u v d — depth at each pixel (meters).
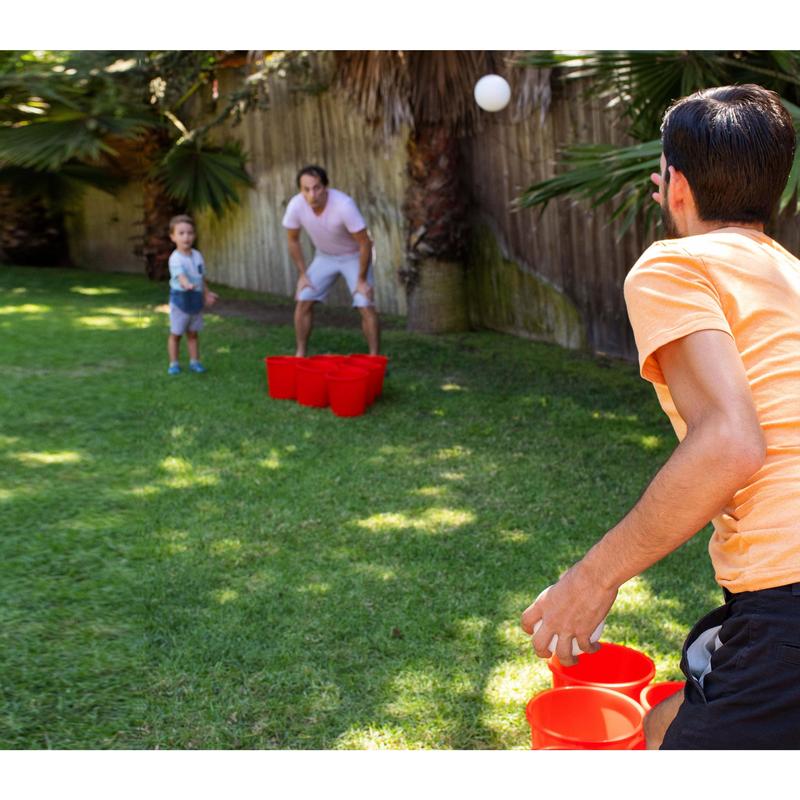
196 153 11.50
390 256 9.70
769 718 1.38
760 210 1.60
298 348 7.03
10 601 3.11
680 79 4.52
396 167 9.38
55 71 11.19
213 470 4.61
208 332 8.57
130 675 2.66
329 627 2.96
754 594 1.40
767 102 1.60
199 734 2.38
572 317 7.66
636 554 1.41
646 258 1.51
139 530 3.79
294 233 6.74
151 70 11.28
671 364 1.41
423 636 2.91
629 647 2.62
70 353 7.52
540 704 2.14
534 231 7.88
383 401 6.00
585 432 5.20
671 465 1.33
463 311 8.55
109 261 14.12
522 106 7.34
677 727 1.48
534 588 3.24
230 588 3.25
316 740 2.36
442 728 2.42
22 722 2.41
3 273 13.16
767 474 1.41
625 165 4.31
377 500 4.16
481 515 3.95
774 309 1.48
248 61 9.90
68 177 13.09
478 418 5.55
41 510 4.00
